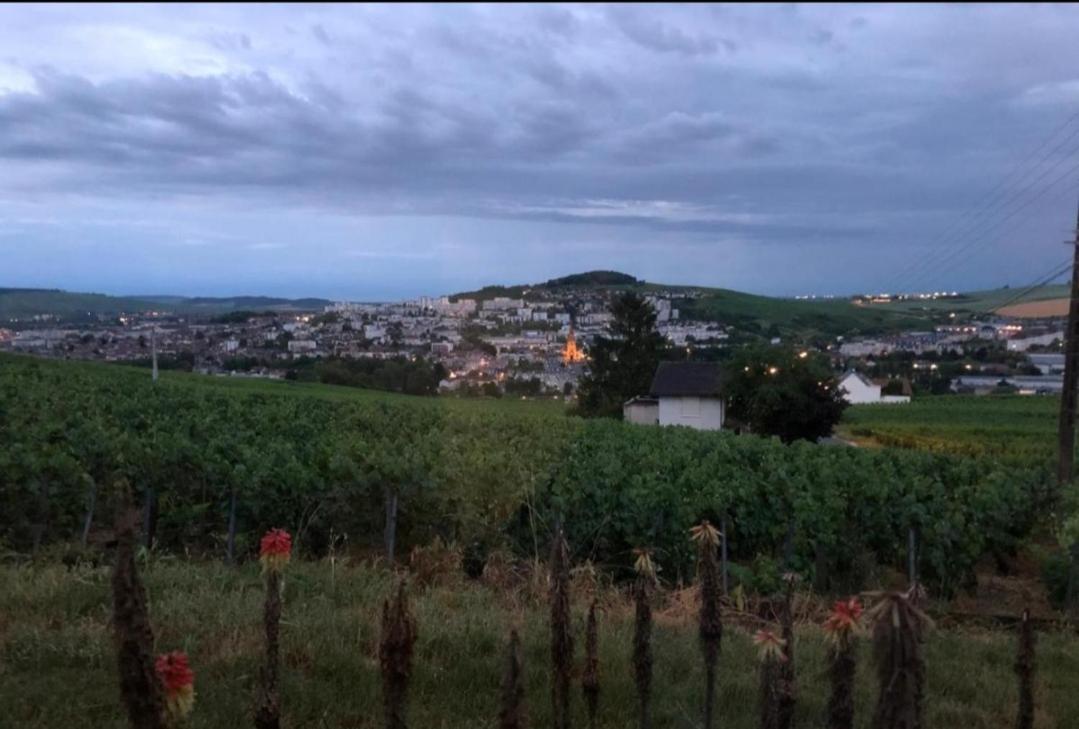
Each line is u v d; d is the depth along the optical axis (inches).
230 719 209.0
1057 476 868.6
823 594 494.6
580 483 528.1
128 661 102.6
